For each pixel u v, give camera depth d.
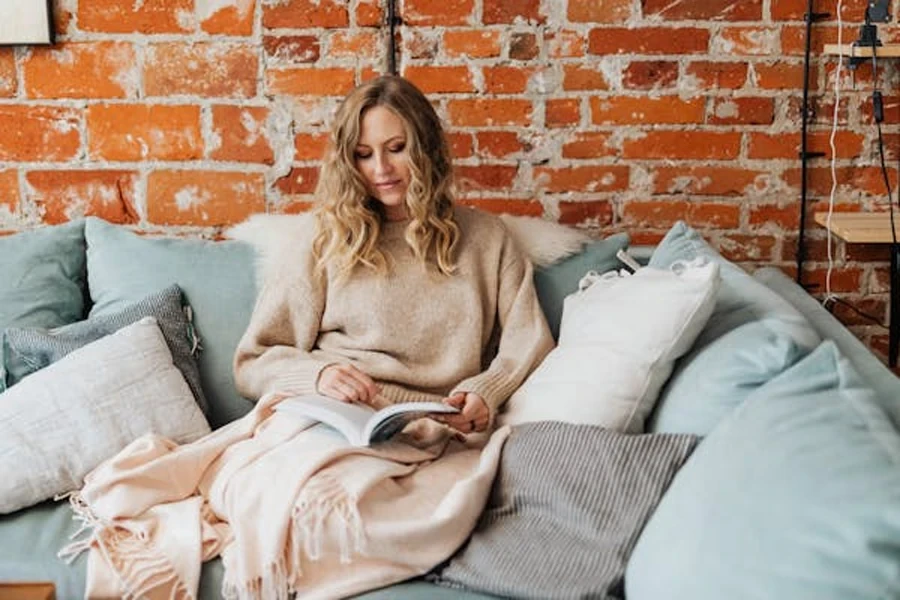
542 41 2.33
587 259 2.19
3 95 2.38
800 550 1.09
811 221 2.40
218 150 2.42
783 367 1.50
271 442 1.77
